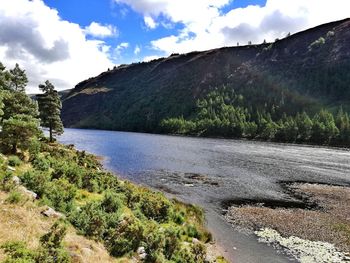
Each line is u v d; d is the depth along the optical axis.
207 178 43.19
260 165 55.38
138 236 15.95
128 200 23.80
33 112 39.59
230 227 23.64
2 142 28.28
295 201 31.69
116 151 75.94
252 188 37.31
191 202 30.59
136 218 19.64
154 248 15.56
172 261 15.14
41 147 36.59
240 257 18.36
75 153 47.34
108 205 19.59
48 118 56.66
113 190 25.94
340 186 38.97
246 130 143.00
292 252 19.22
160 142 109.19
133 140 116.31
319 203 30.97
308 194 34.69
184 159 62.50
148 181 40.72
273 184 39.78
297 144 114.56
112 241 15.16
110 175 32.22
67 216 16.47
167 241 16.33
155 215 22.34
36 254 10.45
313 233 22.58
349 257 18.59
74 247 12.74
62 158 34.09
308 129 120.88
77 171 25.77
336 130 112.75
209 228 23.19
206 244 19.73
